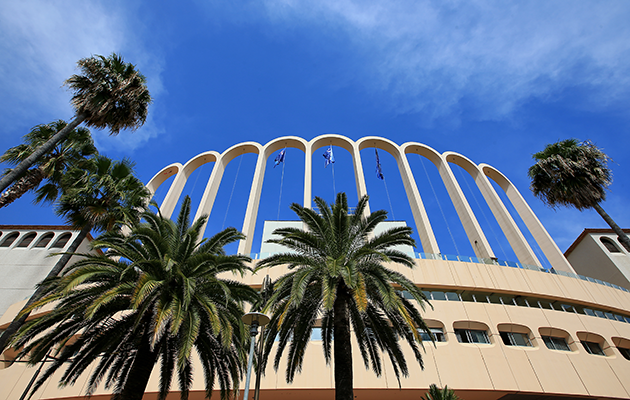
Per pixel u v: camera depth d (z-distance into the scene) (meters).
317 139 35.50
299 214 15.80
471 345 20.20
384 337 14.27
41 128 17.19
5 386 20.00
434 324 21.05
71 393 18.58
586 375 19.80
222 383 14.44
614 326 23.27
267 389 18.20
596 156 22.53
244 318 12.38
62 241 32.94
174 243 14.46
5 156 15.82
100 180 16.89
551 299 23.66
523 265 24.98
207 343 13.77
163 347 13.67
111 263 12.90
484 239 27.58
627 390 19.58
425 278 22.66
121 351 13.43
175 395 18.89
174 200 33.34
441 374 18.73
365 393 18.83
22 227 33.88
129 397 11.61
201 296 12.73
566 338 21.89
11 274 30.00
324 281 12.59
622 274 32.06
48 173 16.52
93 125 16.03
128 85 16.41
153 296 11.86
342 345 13.01
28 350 12.99
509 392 18.67
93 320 12.66
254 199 29.95
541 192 24.56
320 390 18.38
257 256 23.97
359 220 15.82
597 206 22.14
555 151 23.89
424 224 28.05
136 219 16.31
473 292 22.95
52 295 11.53
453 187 32.72
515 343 21.17
